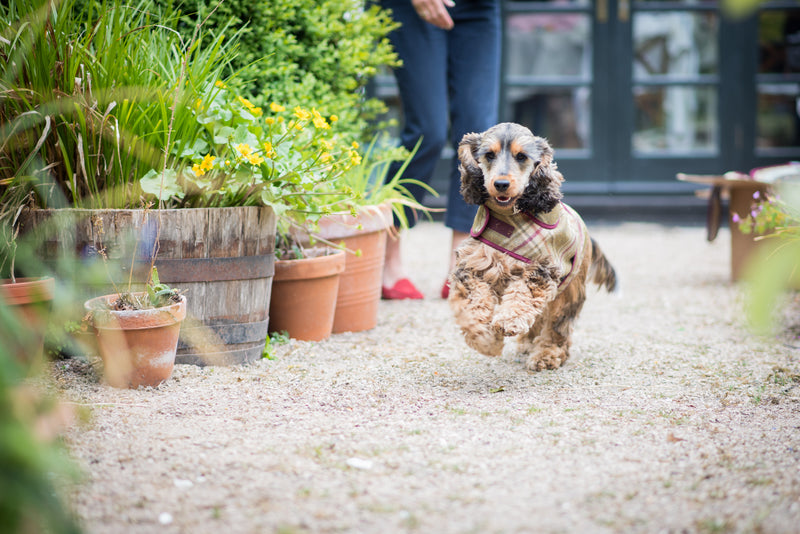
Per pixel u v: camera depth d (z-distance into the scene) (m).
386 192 3.95
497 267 2.81
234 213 2.89
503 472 1.97
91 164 2.83
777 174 4.78
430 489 1.86
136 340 2.59
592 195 8.51
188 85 2.88
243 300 2.98
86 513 1.71
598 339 3.64
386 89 8.20
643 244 7.11
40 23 2.71
